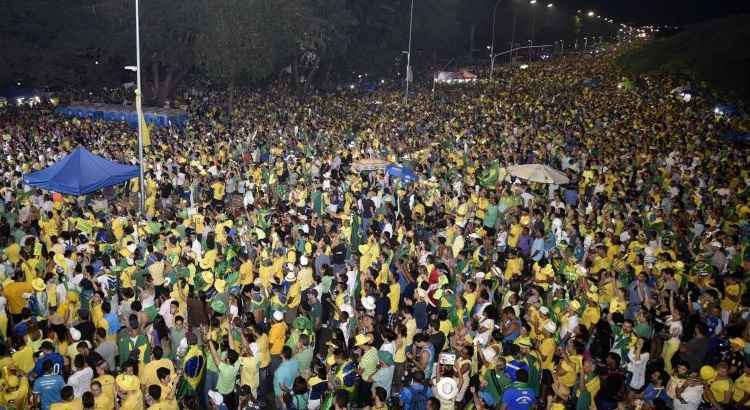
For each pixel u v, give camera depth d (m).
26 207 18.58
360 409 9.84
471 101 46.97
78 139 30.23
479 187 21.05
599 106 41.00
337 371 9.59
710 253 14.86
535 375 9.47
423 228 17.97
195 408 9.21
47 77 49.53
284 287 13.17
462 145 29.31
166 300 12.39
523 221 17.16
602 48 102.94
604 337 11.12
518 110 40.28
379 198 20.06
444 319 11.57
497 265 14.84
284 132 34.69
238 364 9.95
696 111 39.00
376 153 27.31
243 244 16.06
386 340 10.35
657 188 20.69
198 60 44.12
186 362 10.01
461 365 9.58
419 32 77.69
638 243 14.92
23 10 48.72
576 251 15.45
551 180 19.56
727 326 11.59
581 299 12.07
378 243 15.21
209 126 37.00
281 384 9.80
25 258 13.70
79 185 18.72
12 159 24.22
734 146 28.34
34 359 10.12
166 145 28.08
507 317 10.82
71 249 14.35
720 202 19.22
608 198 19.69
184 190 22.08
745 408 8.83
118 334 10.68
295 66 59.88
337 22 58.44
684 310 11.70
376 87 70.75
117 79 56.12
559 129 33.34
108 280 13.00
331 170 24.11
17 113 39.97
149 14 44.97
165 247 14.61
